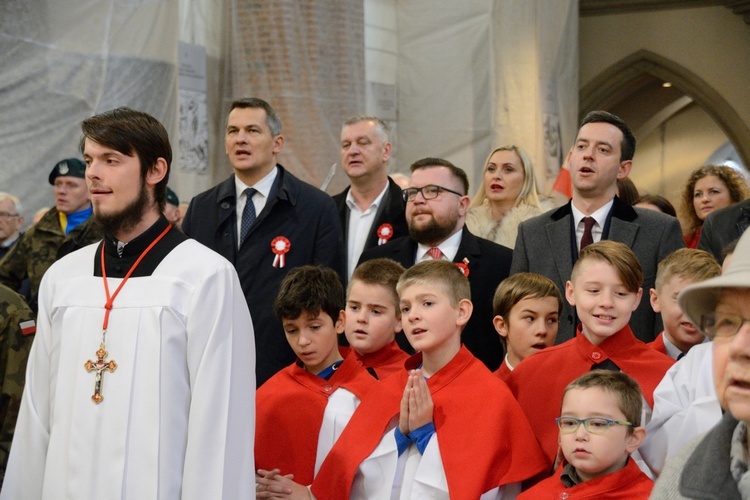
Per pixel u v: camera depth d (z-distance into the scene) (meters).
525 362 3.49
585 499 2.82
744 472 1.68
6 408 3.79
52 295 3.00
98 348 2.83
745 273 1.50
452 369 3.25
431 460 3.10
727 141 17.55
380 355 3.76
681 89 14.25
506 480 3.02
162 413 2.76
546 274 4.09
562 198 7.04
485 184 5.74
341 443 3.28
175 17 7.94
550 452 3.29
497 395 3.14
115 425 2.76
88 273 2.97
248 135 4.60
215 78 9.01
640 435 2.91
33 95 6.98
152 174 2.95
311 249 4.59
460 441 3.09
